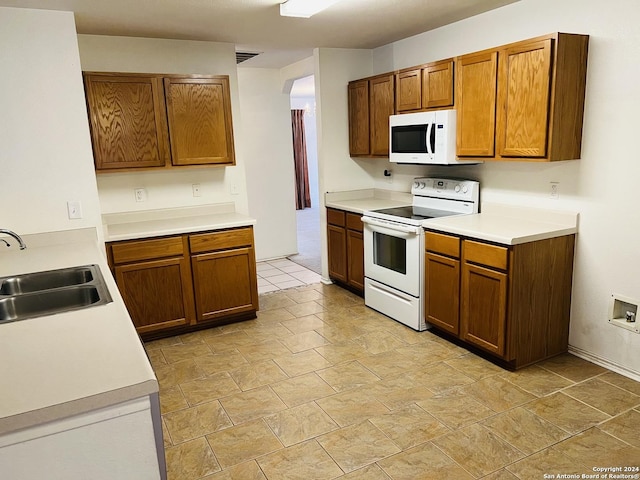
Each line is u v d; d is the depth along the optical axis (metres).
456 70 3.23
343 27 3.55
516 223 3.06
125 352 1.30
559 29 2.81
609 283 2.75
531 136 2.75
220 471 2.04
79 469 1.12
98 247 2.78
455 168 3.75
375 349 3.21
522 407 2.44
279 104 5.71
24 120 2.73
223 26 3.37
